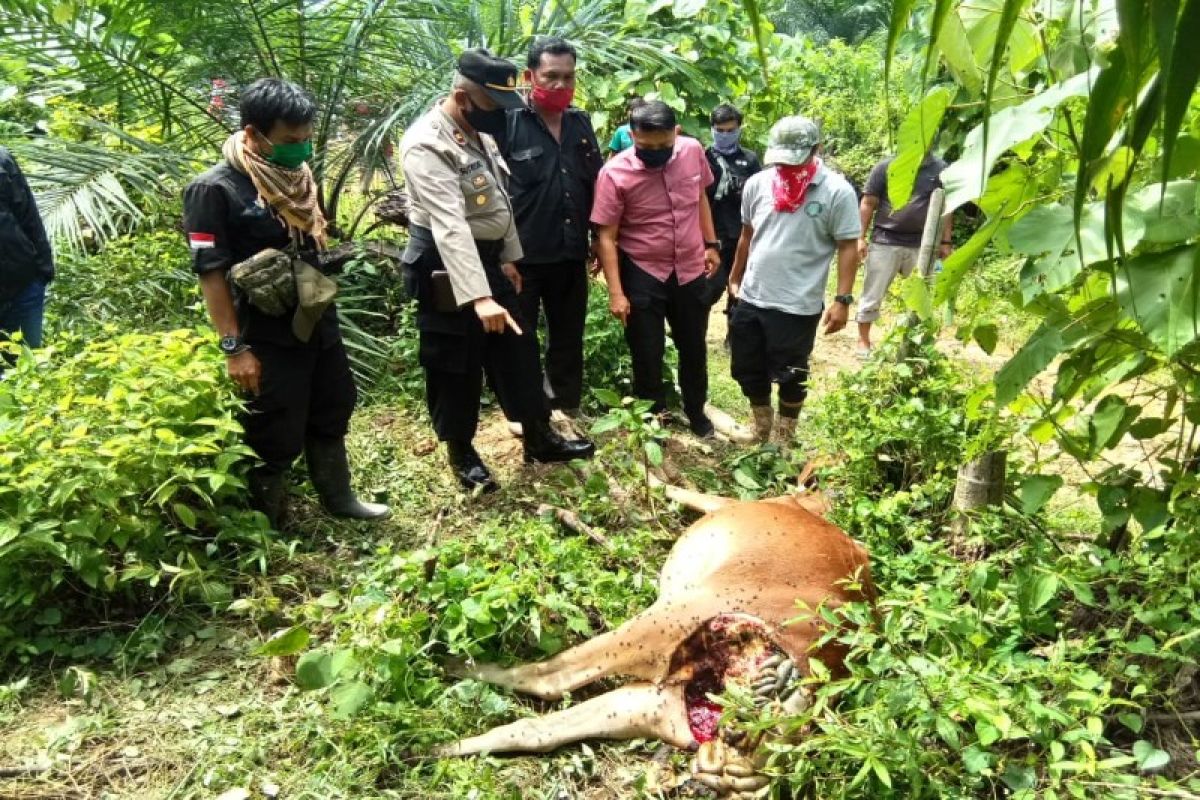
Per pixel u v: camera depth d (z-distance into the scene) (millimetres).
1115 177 2090
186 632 3660
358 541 4422
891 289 5070
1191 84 929
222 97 6781
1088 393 3051
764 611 3125
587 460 5082
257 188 3840
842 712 2965
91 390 4105
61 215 5785
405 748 3098
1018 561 3523
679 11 7559
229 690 3379
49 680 3402
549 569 3736
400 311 6641
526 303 5051
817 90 13797
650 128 4984
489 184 4441
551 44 4820
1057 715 2506
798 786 2674
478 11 6805
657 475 5035
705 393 5777
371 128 6527
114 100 6684
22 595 3430
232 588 3877
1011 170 2281
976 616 3109
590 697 3426
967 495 3926
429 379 4746
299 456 4664
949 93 1924
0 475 3379
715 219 6750
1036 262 2273
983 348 3139
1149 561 3230
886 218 7398
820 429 5477
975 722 2736
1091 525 4512
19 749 3061
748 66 8227
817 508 4191
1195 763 2875
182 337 4289
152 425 3830
